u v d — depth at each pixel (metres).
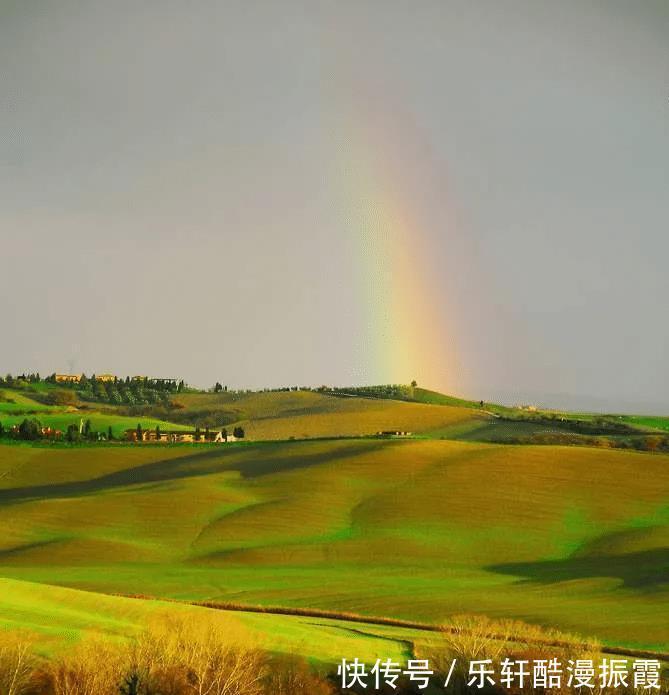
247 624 105.12
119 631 94.38
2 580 114.31
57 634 91.44
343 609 141.25
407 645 103.19
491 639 92.12
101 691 80.00
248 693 81.69
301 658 90.56
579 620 133.88
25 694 79.50
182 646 86.31
